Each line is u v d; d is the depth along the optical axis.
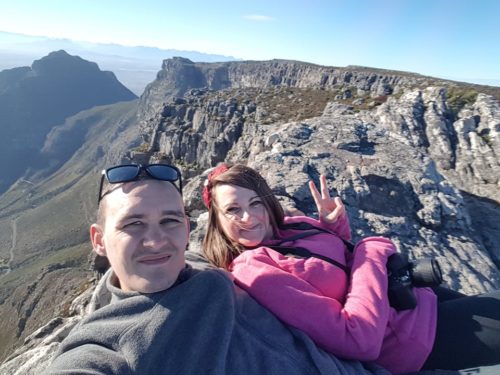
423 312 0.79
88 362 0.54
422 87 14.02
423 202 2.44
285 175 2.36
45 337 1.52
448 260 2.01
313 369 0.64
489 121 7.67
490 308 0.78
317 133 3.26
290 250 0.82
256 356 0.62
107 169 0.61
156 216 0.59
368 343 0.69
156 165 0.62
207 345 0.58
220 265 0.90
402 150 3.07
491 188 5.22
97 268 2.04
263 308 0.71
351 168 2.63
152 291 0.59
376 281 0.76
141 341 0.55
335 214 0.98
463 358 0.76
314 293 0.73
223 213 0.87
